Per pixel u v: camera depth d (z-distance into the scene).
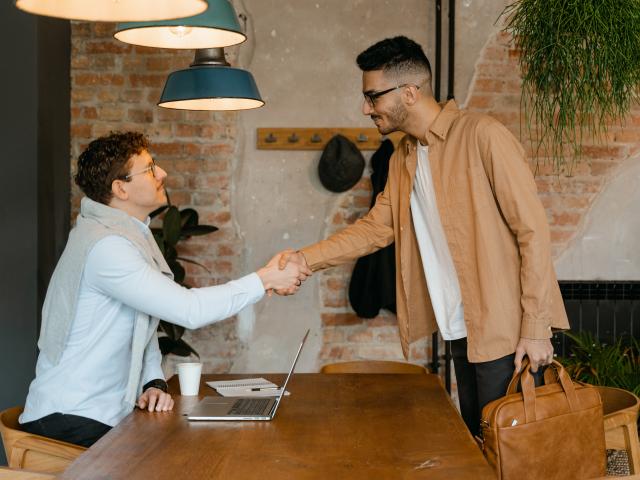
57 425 2.47
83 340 2.54
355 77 4.56
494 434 2.28
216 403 2.53
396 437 2.11
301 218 4.59
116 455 1.94
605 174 4.56
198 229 4.38
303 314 4.62
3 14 4.03
